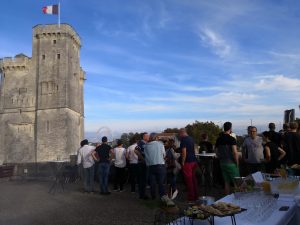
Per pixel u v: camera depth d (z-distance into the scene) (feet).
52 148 204.95
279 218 12.49
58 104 209.15
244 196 16.48
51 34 216.54
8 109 219.41
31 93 218.18
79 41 237.04
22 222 28.25
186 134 34.68
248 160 34.45
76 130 223.10
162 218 13.34
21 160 211.61
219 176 43.16
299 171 23.12
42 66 216.13
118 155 47.11
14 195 44.83
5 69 222.48
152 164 34.68
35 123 214.28
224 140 31.24
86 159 46.11
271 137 35.65
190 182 33.37
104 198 40.73
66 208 34.50
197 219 11.99
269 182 16.83
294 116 43.32
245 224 12.07
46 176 72.64
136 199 38.99
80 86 247.09
